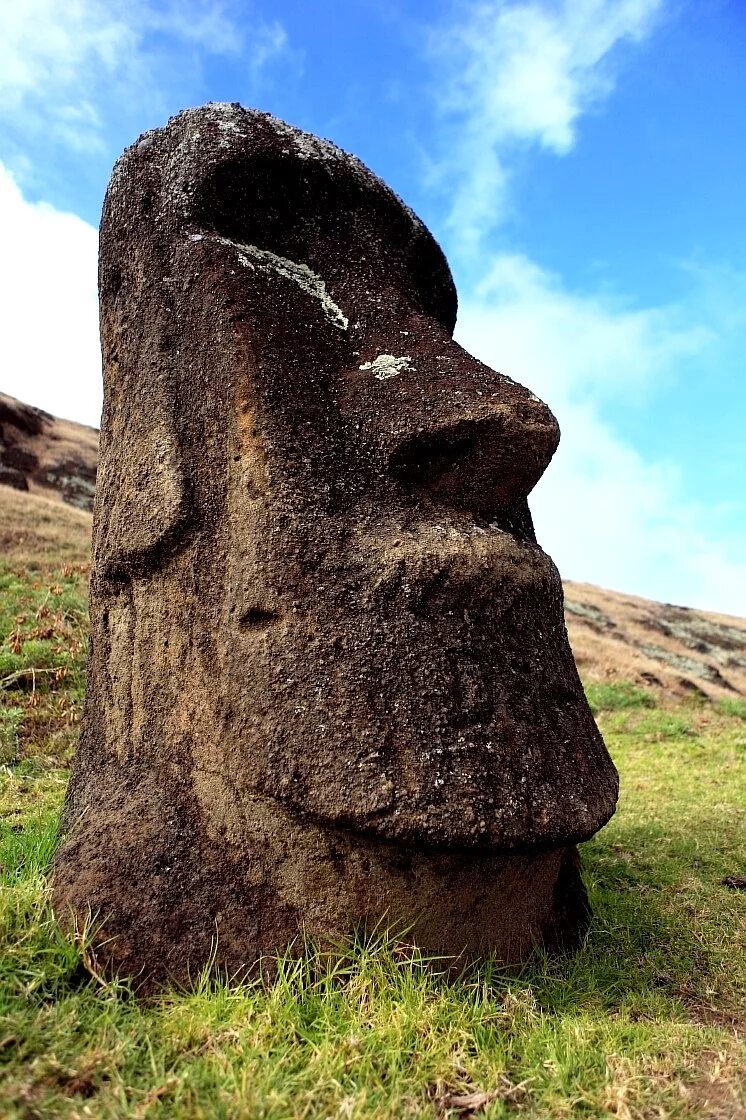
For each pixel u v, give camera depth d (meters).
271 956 1.88
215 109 2.60
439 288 2.98
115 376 2.63
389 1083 1.56
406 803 1.80
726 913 2.64
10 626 6.41
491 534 2.17
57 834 2.54
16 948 1.79
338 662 1.92
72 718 4.90
